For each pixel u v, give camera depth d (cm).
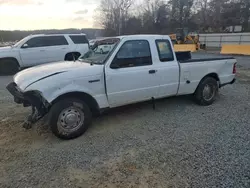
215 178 262
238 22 4969
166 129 396
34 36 1068
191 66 481
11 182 263
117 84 395
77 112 365
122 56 399
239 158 301
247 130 386
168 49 458
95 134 381
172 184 254
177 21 5603
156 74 434
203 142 346
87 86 367
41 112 355
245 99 575
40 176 272
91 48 478
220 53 1939
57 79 344
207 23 5375
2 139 366
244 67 1160
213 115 461
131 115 465
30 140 362
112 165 292
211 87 526
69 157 312
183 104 532
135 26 6084
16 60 1039
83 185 256
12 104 557
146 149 329
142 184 255
